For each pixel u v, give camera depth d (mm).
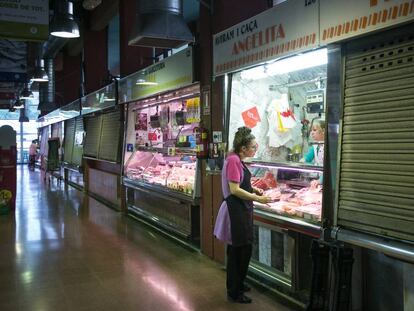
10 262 4910
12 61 14555
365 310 3199
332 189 2971
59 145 14727
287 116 4270
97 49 11164
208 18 4781
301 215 3434
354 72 2836
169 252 5266
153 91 6344
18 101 18375
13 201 8328
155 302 3693
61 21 6285
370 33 2674
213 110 4719
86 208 8703
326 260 2990
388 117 2580
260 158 4523
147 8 4648
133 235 6207
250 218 3613
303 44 3238
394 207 2510
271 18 3600
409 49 2475
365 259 3182
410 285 2629
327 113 3021
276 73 4262
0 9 5117
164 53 7941
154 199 6855
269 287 3996
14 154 8297
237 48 4129
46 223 7145
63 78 15875
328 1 2973
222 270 4527
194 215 5582
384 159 2592
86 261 4922
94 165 11281
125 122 8070
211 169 4789
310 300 3037
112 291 3961
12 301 3750
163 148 6938
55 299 3789
